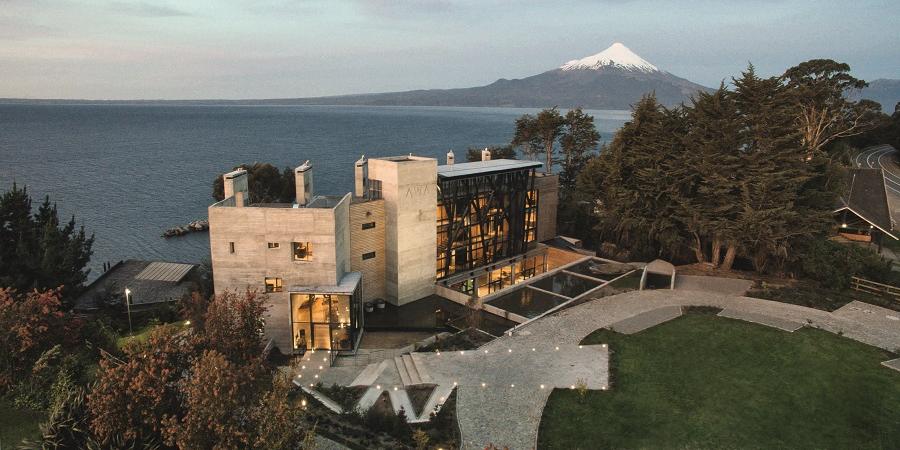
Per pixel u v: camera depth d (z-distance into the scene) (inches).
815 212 1646.2
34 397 767.1
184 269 2208.4
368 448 864.9
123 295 1893.5
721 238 1742.1
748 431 911.0
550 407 999.6
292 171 3403.1
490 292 2102.6
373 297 1754.4
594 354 1211.2
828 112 3299.7
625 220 1910.7
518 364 1173.7
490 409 997.2
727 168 1651.1
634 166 1934.1
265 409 644.1
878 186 2359.7
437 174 1809.8
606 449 876.0
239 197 1395.2
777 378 1082.1
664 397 1023.0
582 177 2463.1
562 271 1958.7
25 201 1590.8
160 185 5017.2
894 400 991.6
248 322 882.1
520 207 2191.2
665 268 1713.8
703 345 1240.8
